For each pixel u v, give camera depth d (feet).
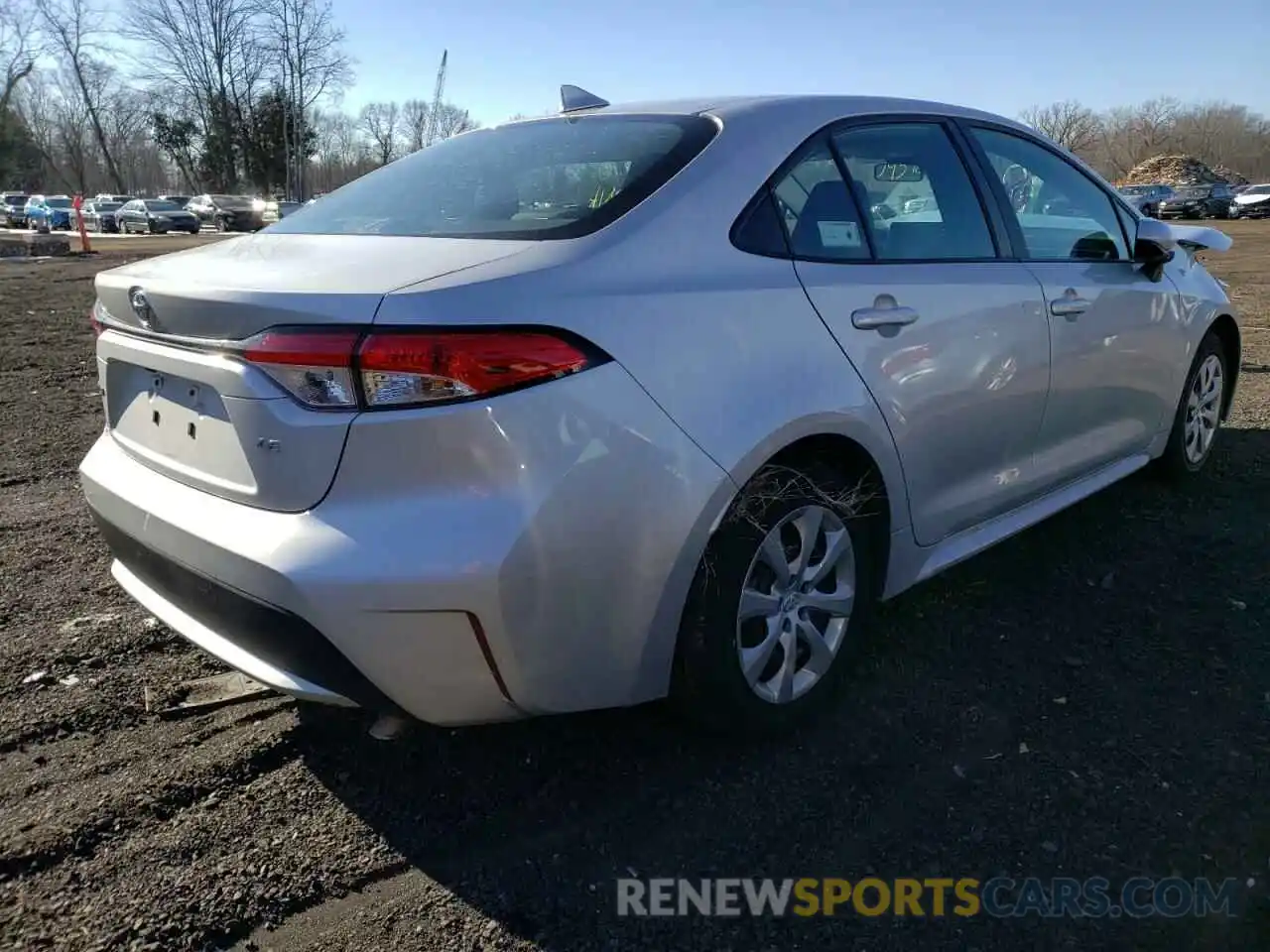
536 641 6.86
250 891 7.09
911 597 11.47
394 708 6.93
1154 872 7.16
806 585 8.68
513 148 9.69
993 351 9.99
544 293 6.87
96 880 7.20
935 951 6.55
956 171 10.46
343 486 6.64
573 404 6.76
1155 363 13.03
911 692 9.49
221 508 7.25
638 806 7.97
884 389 8.78
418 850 7.52
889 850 7.44
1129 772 8.25
